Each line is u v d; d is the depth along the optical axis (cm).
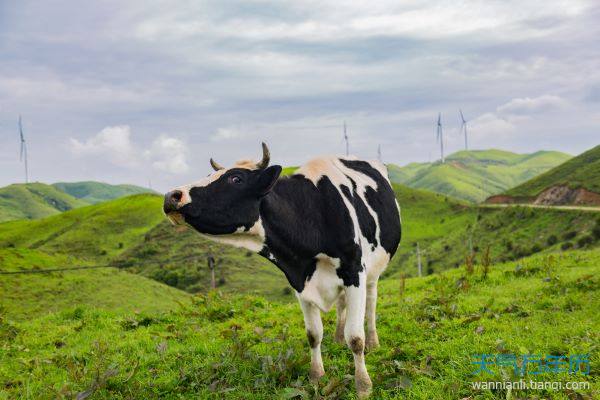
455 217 12938
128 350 968
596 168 11531
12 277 4381
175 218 600
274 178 604
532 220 9450
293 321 1073
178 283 7988
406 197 14925
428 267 9425
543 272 1312
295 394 643
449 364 709
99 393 744
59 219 15662
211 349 897
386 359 768
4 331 1190
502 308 983
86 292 4362
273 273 8025
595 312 880
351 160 816
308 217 655
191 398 715
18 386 822
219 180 607
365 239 704
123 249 11569
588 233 7175
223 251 9231
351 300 668
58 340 1114
